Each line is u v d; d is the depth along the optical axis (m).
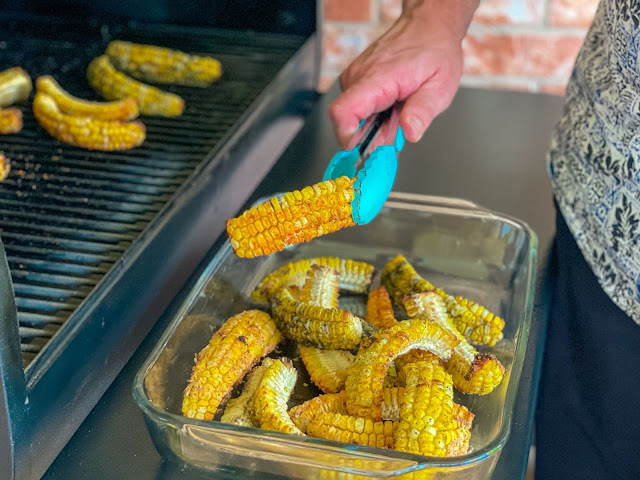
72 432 0.59
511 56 1.52
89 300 0.61
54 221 0.80
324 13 1.53
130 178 0.90
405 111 0.72
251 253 0.59
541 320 0.72
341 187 0.60
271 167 0.99
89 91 1.14
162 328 0.70
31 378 0.53
